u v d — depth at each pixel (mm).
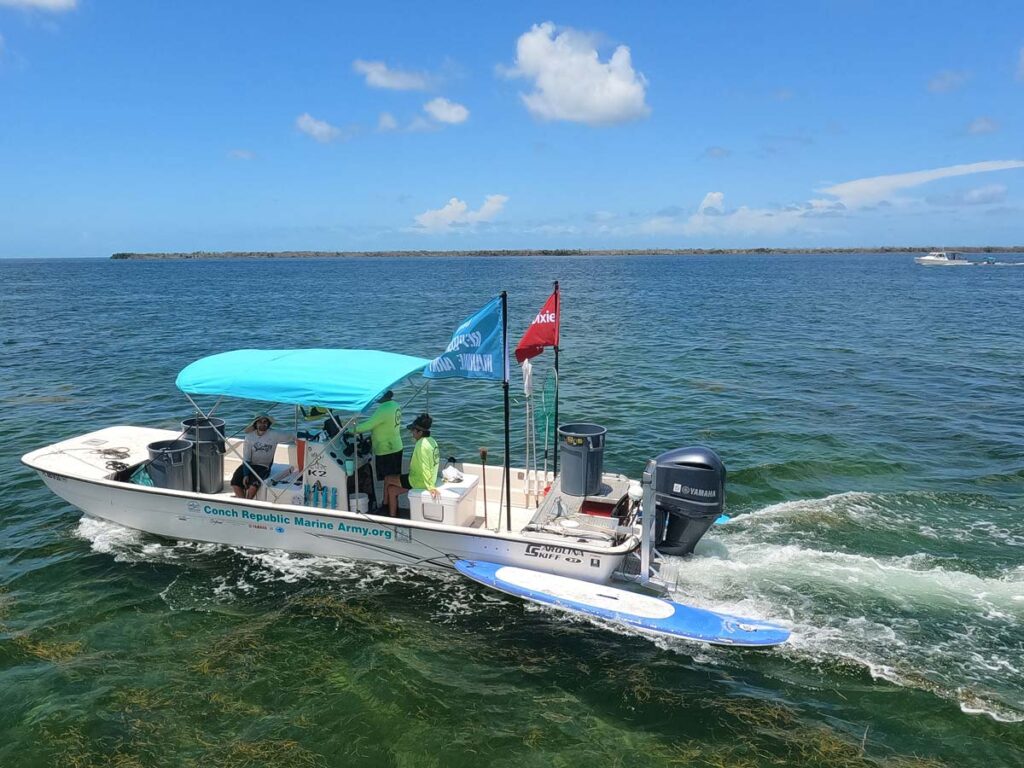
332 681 6348
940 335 30984
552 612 7562
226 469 10430
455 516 8320
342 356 9047
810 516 9734
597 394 18594
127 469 9773
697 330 33094
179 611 7539
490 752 5430
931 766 5203
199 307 47562
